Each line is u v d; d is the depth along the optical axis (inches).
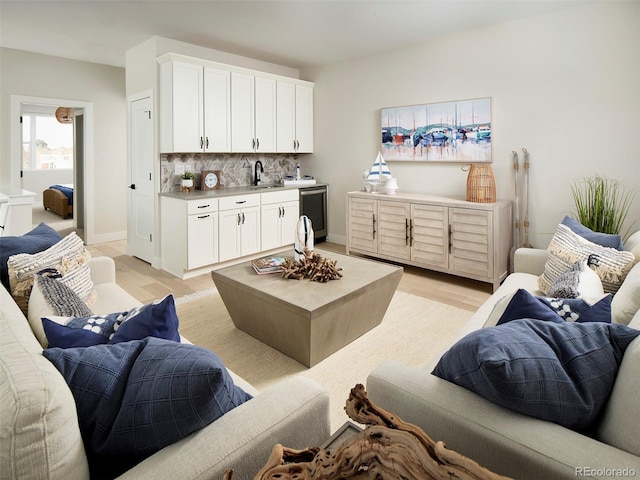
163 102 171.2
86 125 220.8
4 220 158.9
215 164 202.8
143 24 156.7
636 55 129.6
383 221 182.1
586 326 42.5
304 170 241.9
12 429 27.3
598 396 38.4
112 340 44.5
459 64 169.3
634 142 132.5
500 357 37.2
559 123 146.6
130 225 201.6
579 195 144.6
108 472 37.4
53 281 60.5
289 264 110.0
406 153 189.8
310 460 31.7
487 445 37.3
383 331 114.5
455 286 157.9
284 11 143.3
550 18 144.9
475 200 156.8
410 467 26.9
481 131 164.9
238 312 110.2
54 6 139.4
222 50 191.5
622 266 79.6
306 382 46.9
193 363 35.6
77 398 35.3
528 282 103.1
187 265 165.2
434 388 43.8
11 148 197.8
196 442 36.1
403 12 144.5
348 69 210.7
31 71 199.3
